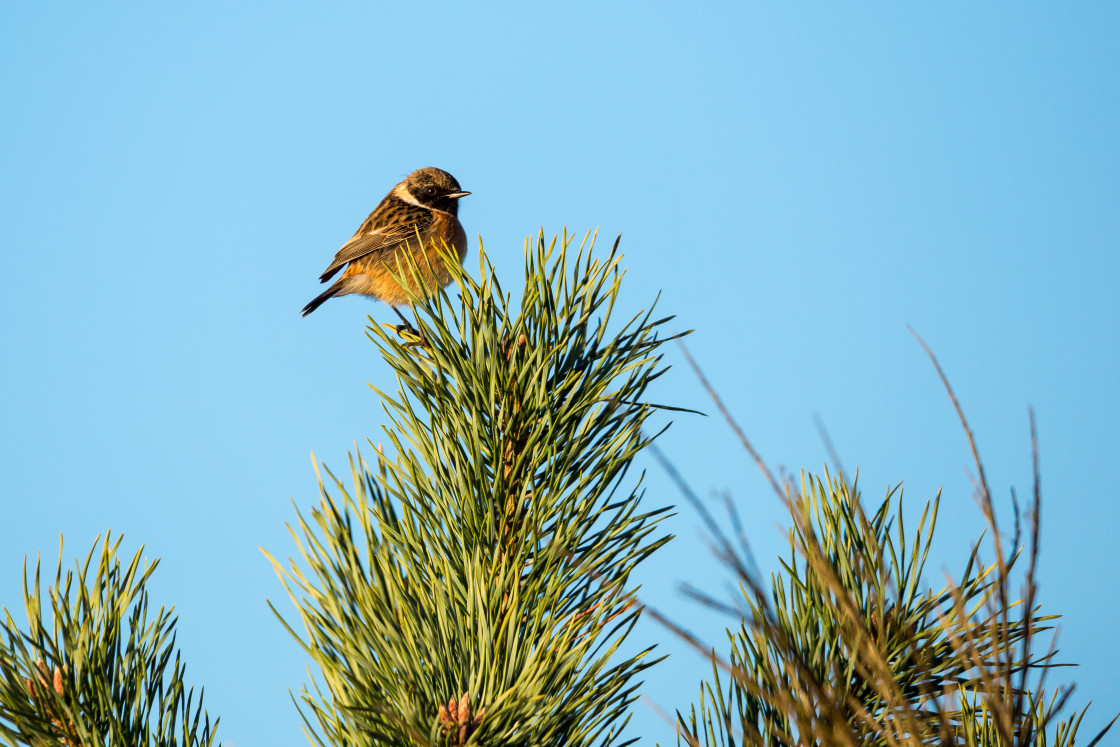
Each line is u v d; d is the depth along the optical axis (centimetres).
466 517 415
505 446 445
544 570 395
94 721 371
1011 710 271
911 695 340
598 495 418
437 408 444
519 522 422
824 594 343
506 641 360
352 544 370
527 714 330
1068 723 306
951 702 341
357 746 342
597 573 392
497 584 386
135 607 391
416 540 405
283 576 367
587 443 436
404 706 341
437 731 327
